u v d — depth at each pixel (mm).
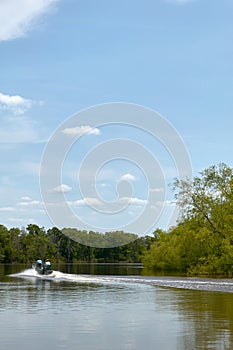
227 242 55875
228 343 15695
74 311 23625
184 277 55219
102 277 55844
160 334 17344
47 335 17312
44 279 52312
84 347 15336
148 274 65562
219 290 36375
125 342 16047
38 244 161500
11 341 16281
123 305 26188
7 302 27734
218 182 59438
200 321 20125
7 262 157375
